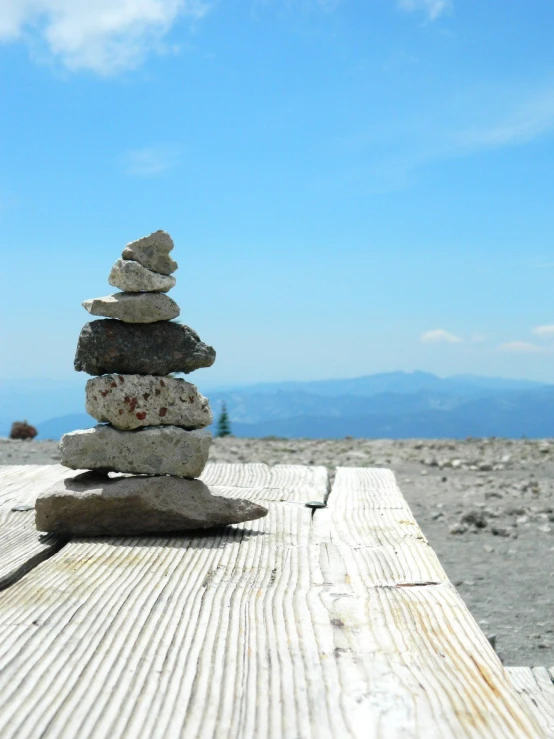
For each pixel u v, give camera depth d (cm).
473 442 308
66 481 79
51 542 74
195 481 78
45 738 45
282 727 46
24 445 280
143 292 79
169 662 54
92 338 79
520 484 210
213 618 58
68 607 60
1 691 51
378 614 59
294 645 55
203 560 69
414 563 68
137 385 79
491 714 48
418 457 264
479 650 55
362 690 51
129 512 76
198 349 80
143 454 78
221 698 50
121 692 51
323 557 69
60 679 52
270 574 66
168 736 45
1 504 87
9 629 57
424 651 55
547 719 72
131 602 61
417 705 49
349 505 86
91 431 79
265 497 89
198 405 80
